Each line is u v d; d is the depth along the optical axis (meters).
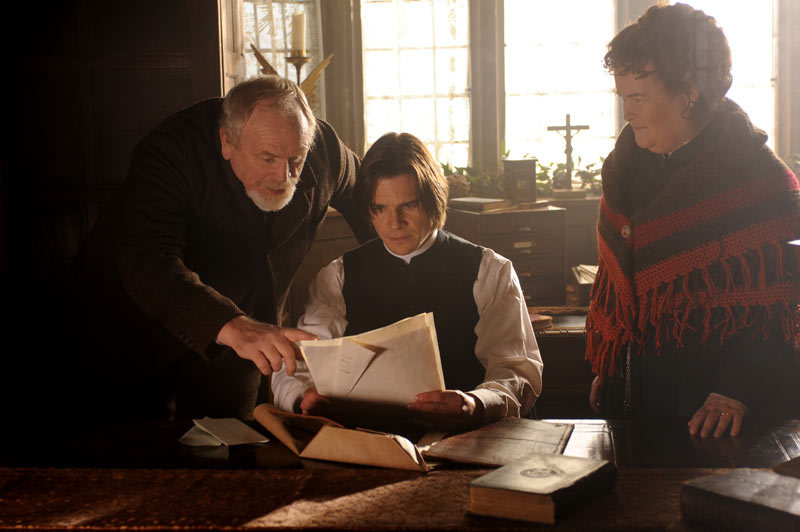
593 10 6.10
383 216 2.04
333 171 2.48
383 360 1.71
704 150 1.93
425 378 1.71
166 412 2.61
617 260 2.04
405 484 1.40
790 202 1.87
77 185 3.05
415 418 1.75
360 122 5.92
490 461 1.50
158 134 2.22
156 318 2.02
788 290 1.84
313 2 5.74
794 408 1.85
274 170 2.07
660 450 1.59
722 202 1.90
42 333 3.03
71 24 2.99
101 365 2.53
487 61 6.05
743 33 5.77
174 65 3.01
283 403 1.98
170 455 1.63
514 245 5.12
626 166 2.06
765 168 1.90
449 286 2.13
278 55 5.63
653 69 1.82
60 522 1.26
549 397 3.82
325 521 1.24
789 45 5.73
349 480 1.43
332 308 2.21
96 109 3.03
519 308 2.11
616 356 2.08
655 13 1.85
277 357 1.78
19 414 2.61
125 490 1.40
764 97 5.84
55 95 3.01
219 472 1.48
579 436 1.68
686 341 1.95
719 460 1.53
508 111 6.20
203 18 3.00
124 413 2.58
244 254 2.32
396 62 6.04
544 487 1.23
